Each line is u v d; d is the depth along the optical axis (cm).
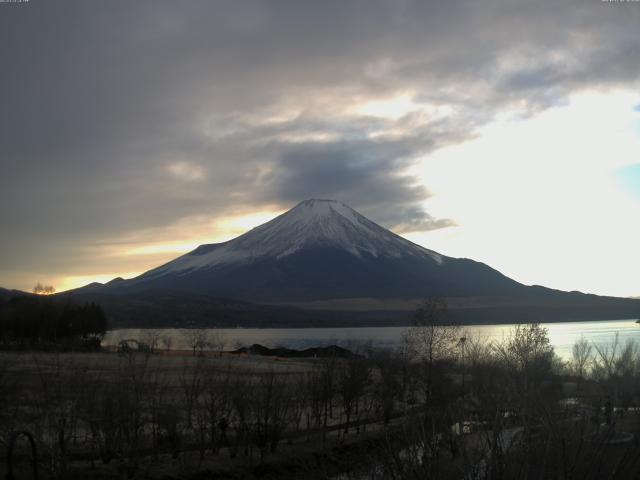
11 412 2725
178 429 3359
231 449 3212
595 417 1503
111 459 2797
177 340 14138
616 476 1222
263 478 2842
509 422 1417
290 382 4788
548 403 1627
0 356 5675
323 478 1877
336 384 4484
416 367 4722
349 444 3231
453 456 1248
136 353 5956
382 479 1297
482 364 4628
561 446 1169
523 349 4891
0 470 2342
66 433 3009
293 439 3588
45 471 2402
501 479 1142
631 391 3306
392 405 3912
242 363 7269
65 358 6175
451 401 2084
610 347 7212
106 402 2908
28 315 10681
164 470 2769
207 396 3809
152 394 3572
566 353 9494
